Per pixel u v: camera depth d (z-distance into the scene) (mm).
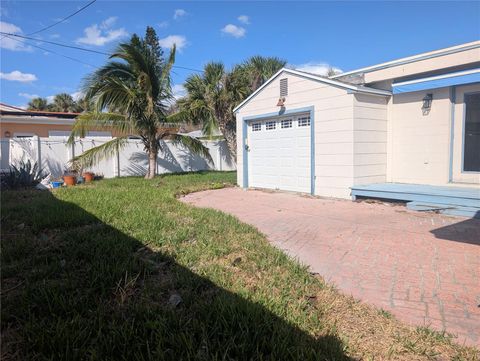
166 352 2561
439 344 2797
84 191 10852
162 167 18109
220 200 10008
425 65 8859
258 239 5578
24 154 14914
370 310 3354
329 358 2533
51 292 3383
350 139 9203
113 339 2672
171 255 4574
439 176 9141
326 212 7953
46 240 5188
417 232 6098
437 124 9086
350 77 10328
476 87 8445
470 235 5836
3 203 8547
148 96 14156
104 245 4754
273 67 18656
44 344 2621
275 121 11641
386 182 10047
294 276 4078
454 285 3934
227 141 18172
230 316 2994
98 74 13844
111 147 15094
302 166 10797
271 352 2557
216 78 16891
